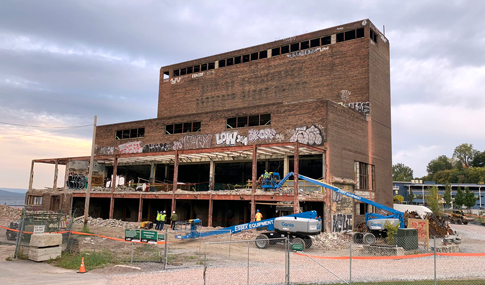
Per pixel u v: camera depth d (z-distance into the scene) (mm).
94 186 49188
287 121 35875
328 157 32656
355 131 37562
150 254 20266
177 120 45000
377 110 41875
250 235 27297
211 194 32812
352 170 36375
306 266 17516
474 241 31500
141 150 47938
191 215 42344
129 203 47031
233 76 50312
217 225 40688
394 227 24500
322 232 29922
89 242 24125
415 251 22312
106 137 52281
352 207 35719
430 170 158625
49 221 21000
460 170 135750
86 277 14875
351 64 41188
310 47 44656
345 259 19953
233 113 40062
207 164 46719
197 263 18125
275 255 21000
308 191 33188
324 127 33281
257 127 37906
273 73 46719
